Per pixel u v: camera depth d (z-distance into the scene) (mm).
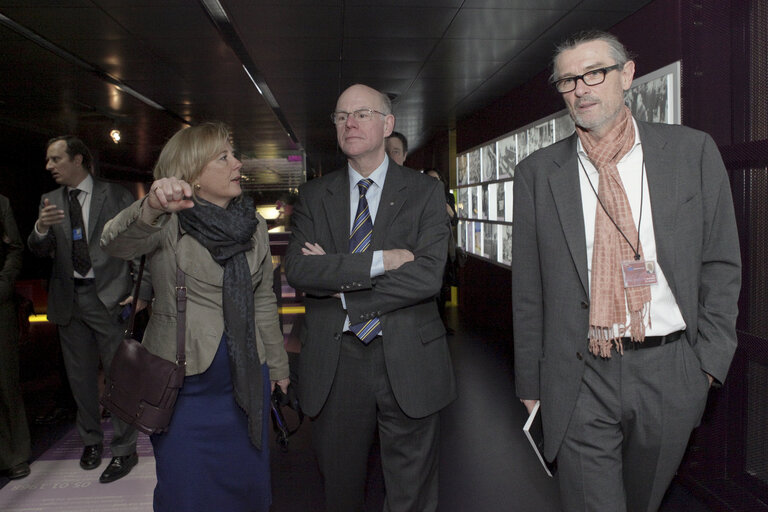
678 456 1591
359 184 2047
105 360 3029
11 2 4074
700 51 2854
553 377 1634
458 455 3230
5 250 2992
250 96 7684
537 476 2955
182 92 7332
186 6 4172
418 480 2006
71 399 3889
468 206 8617
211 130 1764
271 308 1999
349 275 1859
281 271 5551
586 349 1593
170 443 1741
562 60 1609
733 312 1541
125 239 1582
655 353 1540
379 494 2770
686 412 1551
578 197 1620
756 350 2467
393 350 1914
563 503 1667
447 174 10312
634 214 1581
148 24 4570
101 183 3049
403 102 7617
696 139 1588
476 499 2713
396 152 3803
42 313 7977
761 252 2490
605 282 1557
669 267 1525
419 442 2000
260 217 1947
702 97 2830
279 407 2059
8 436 2951
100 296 2936
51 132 10352
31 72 6156
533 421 1657
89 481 2936
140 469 3082
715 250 1569
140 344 1738
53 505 2676
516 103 6500
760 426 2512
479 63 5570
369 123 1973
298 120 9578
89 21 4488
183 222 1719
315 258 1925
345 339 1969
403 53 5289
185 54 5477
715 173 1562
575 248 1597
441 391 1991
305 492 2795
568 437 1621
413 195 2039
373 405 1979
